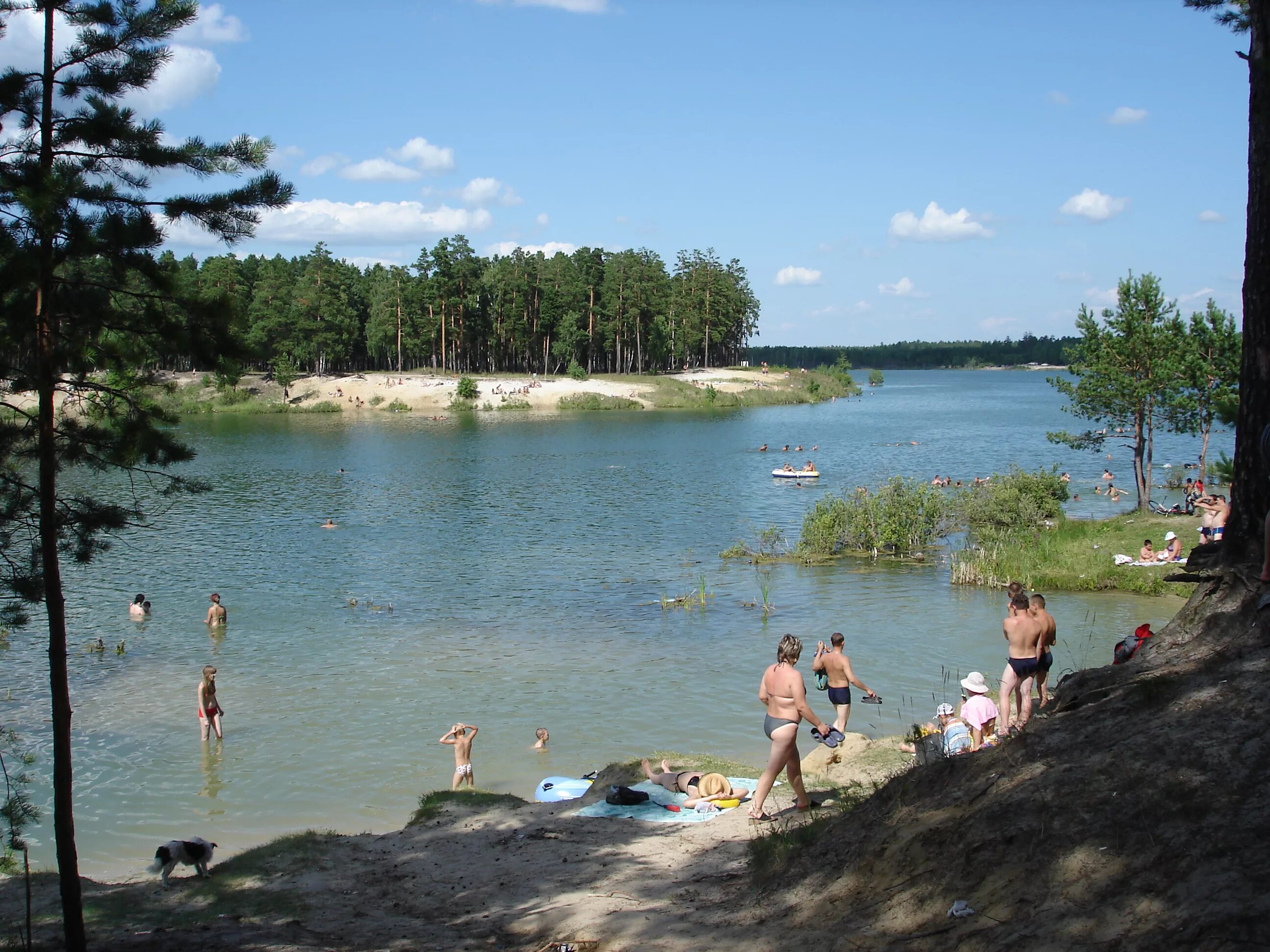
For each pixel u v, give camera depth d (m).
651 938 8.27
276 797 17.06
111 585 32.94
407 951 8.73
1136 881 6.03
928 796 8.55
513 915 9.66
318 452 75.06
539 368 154.50
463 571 34.72
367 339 136.88
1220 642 9.12
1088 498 50.69
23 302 9.31
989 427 98.94
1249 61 10.22
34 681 23.25
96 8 9.57
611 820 13.21
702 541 40.16
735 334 177.62
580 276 140.88
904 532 37.69
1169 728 7.53
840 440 84.62
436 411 117.06
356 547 39.25
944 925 6.67
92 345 9.83
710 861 10.53
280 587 32.50
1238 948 5.06
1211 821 6.20
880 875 7.83
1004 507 40.09
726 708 21.16
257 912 10.08
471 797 14.97
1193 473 61.31
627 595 31.12
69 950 8.97
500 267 135.88
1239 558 9.95
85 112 9.56
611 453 73.81
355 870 11.67
